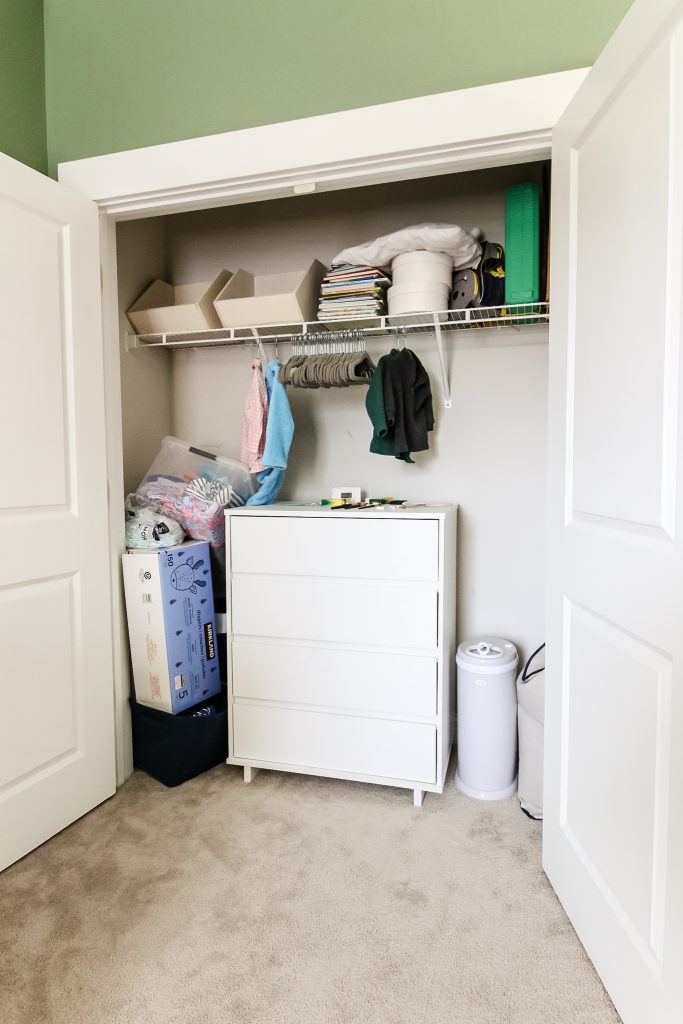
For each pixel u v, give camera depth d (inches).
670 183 38.3
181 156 72.2
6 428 63.6
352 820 74.8
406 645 77.9
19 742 66.1
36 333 67.2
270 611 82.7
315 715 81.8
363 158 66.4
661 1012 39.2
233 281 94.3
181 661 83.7
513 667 80.1
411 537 76.7
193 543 87.0
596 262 49.5
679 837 36.9
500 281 83.3
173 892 61.6
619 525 46.1
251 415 88.7
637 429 42.6
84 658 75.1
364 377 88.2
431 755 77.9
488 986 50.1
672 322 38.2
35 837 68.4
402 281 82.4
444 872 64.7
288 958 53.1
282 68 69.5
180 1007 48.3
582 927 53.5
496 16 62.6
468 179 91.0
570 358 55.3
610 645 47.6
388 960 52.9
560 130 57.2
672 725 37.9
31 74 76.5
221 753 87.3
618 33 44.6
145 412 101.2
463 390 92.9
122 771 84.0
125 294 95.7
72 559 72.9
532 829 72.8
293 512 80.8
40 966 52.2
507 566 93.0
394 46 65.7
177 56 73.2
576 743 55.0
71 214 72.0
